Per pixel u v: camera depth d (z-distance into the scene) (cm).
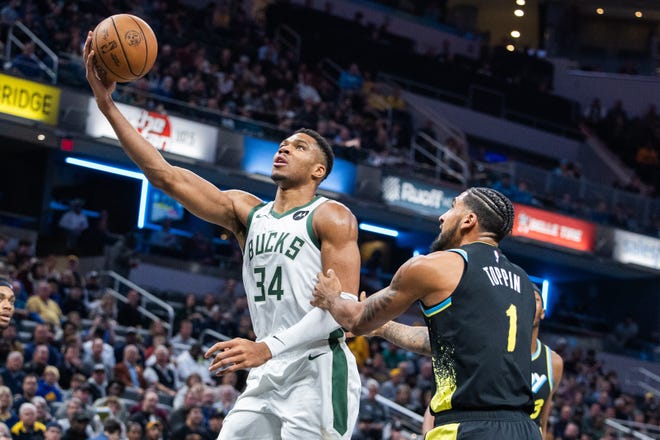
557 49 3681
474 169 2692
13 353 1276
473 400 464
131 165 2364
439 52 3444
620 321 2988
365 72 2972
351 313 496
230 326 1916
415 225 2633
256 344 511
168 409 1407
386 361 2008
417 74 3133
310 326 523
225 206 577
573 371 2414
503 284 479
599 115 3450
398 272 480
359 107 2823
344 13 3362
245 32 2855
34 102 2000
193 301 1956
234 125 2227
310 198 565
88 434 1162
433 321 476
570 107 3403
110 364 1484
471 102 3197
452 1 3781
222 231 2564
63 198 2377
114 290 2011
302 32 3044
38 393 1295
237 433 549
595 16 3716
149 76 2294
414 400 1775
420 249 2795
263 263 552
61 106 2030
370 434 1497
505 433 459
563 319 2891
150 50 550
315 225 545
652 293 2930
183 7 2800
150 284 2262
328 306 506
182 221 2497
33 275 1759
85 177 2398
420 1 3647
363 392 1664
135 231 2380
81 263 2184
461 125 3138
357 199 2366
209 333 1836
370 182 2380
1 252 1970
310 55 2981
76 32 2280
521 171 2730
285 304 544
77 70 2078
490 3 3747
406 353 2041
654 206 2927
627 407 2178
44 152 2336
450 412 471
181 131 2138
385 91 2998
